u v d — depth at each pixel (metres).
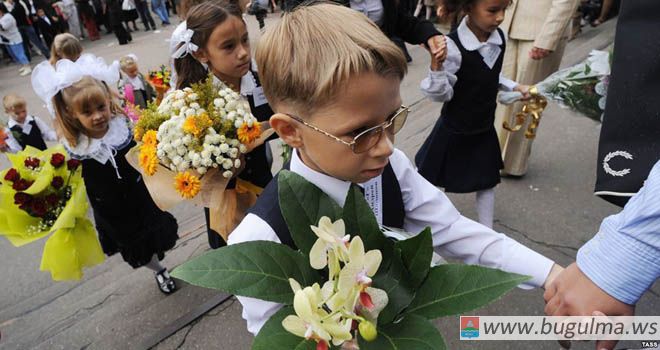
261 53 0.76
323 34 0.69
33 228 1.96
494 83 2.05
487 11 1.84
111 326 2.24
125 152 2.04
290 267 0.70
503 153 2.88
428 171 2.27
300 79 0.69
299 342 0.62
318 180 0.86
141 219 2.15
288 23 0.73
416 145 3.67
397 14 2.40
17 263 2.90
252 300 0.85
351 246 0.59
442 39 1.89
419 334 0.62
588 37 6.10
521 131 2.73
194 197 1.46
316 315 0.55
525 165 2.88
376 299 0.63
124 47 9.80
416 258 0.67
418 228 1.08
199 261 0.66
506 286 0.62
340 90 0.67
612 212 2.57
